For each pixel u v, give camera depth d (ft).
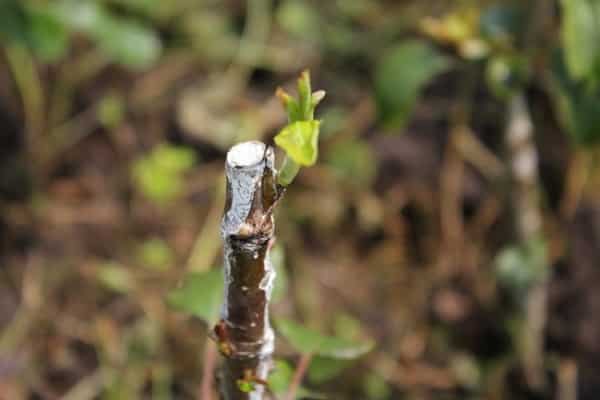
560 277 2.49
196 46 3.03
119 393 2.31
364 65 3.00
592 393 2.31
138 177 2.73
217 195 2.71
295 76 2.99
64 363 2.36
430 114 2.83
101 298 2.50
